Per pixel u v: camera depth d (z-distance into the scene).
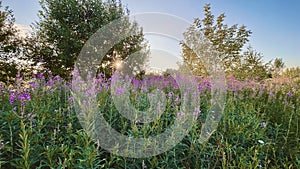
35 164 2.17
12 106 2.83
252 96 4.40
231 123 2.99
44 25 10.02
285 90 5.45
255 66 10.21
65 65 9.54
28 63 9.68
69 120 2.55
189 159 2.31
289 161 2.47
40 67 9.79
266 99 4.51
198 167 2.24
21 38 10.08
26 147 1.76
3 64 9.13
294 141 2.79
